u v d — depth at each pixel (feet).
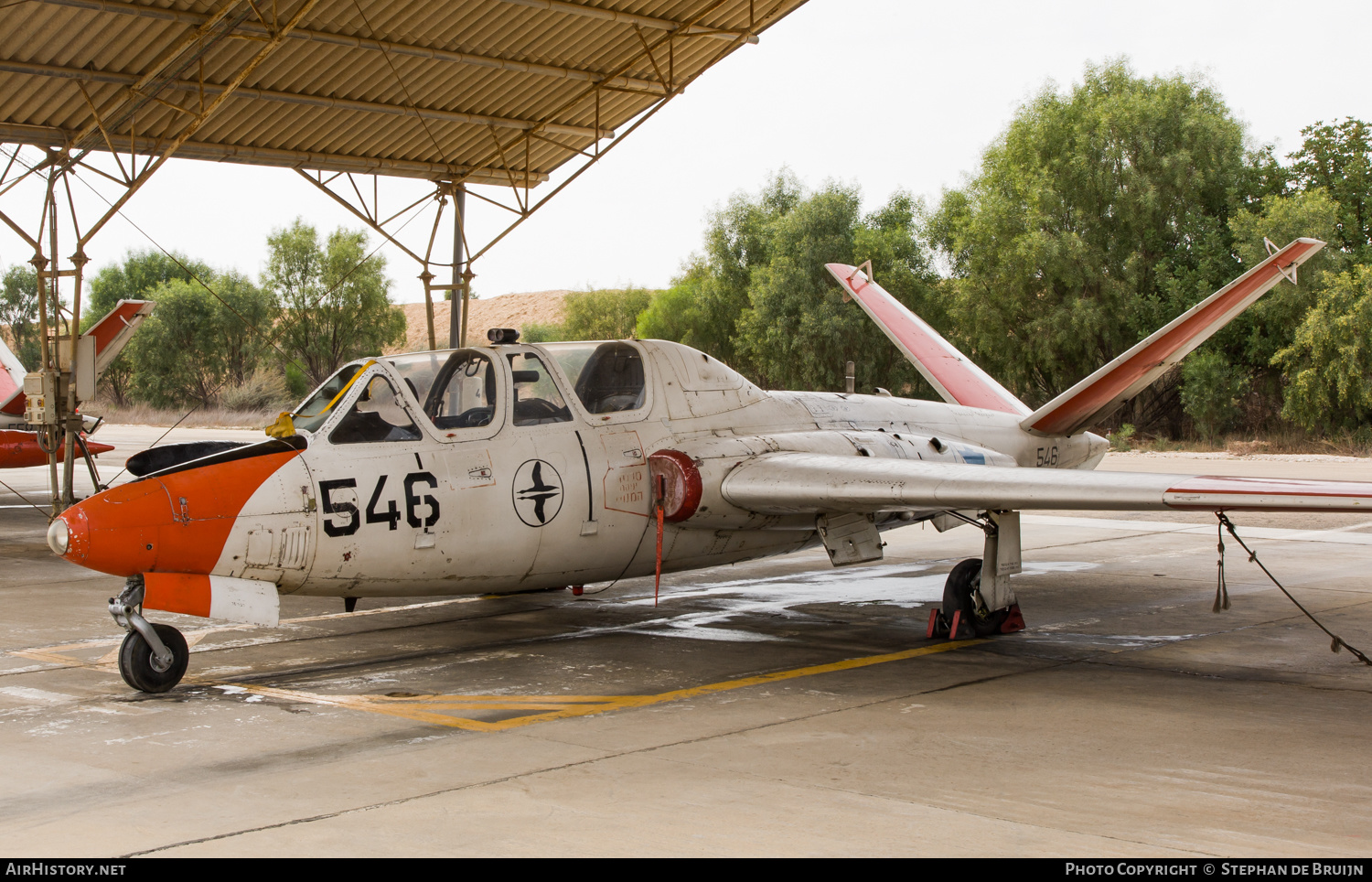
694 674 25.61
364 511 23.90
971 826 14.79
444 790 16.57
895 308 43.78
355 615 34.63
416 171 59.72
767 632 31.30
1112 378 33.96
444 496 24.93
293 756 18.61
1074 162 117.70
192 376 196.13
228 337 195.52
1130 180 118.52
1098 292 119.14
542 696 23.31
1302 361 105.70
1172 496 22.54
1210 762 18.07
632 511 28.02
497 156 60.44
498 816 15.26
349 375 25.26
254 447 23.56
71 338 49.96
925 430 35.19
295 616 34.45
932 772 17.40
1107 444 41.88
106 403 208.44
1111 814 15.33
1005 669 26.12
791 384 138.72
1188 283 114.73
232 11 42.42
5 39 41.29
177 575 22.54
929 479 25.55
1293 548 49.34
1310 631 30.86
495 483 25.70
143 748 19.16
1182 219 119.65
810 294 135.44
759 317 139.33
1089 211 119.34
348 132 55.16
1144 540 53.16
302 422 24.68
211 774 17.52
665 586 40.57
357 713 21.80
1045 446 38.73
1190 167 118.11
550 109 56.18
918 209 140.87
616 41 50.31
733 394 30.94
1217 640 29.63
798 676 25.35
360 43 45.80
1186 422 119.65
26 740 19.69
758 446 29.50
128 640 23.11
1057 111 122.31
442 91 52.70
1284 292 107.04
